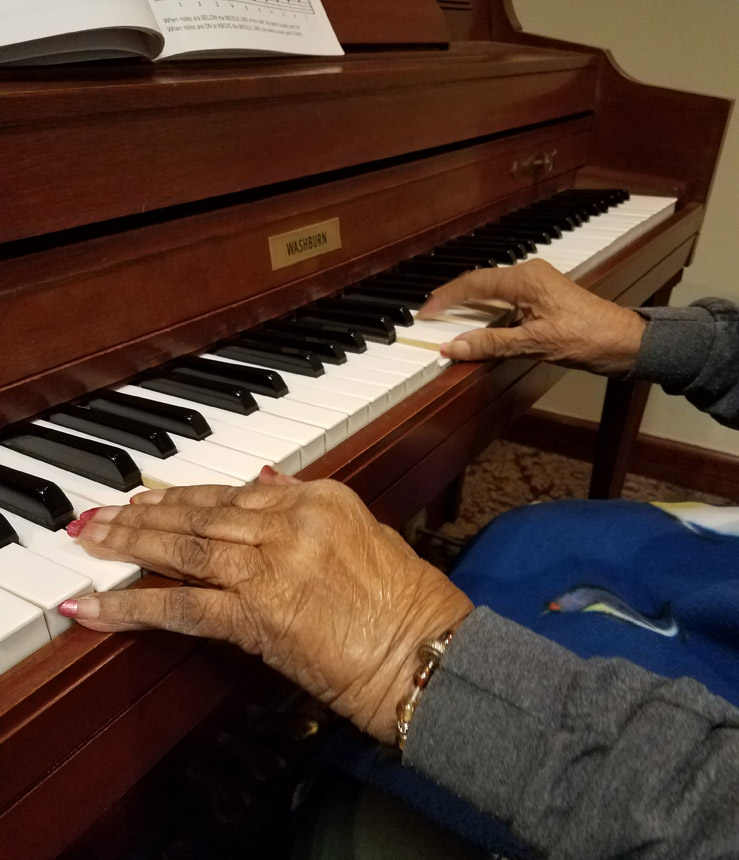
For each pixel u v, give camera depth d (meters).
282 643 0.43
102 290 0.57
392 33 1.06
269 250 0.72
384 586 0.44
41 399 0.54
